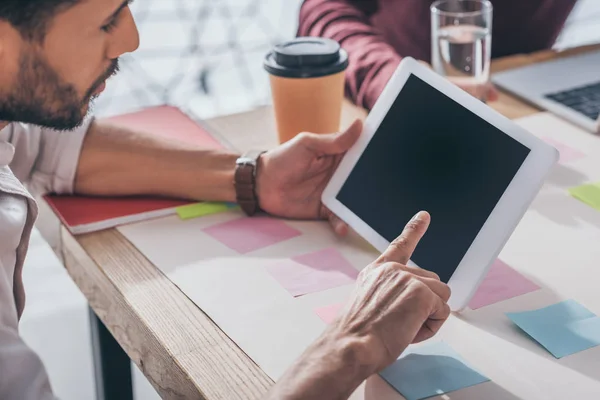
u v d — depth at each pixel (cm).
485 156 97
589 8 290
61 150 123
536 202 114
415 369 83
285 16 311
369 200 108
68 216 118
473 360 84
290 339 89
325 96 125
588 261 100
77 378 192
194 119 146
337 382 75
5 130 122
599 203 112
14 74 88
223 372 84
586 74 149
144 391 190
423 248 99
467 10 143
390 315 79
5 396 85
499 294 95
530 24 185
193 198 123
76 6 87
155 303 97
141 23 290
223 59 303
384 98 110
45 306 218
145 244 111
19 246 97
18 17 84
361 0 178
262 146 134
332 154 115
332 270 103
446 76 138
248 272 103
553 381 81
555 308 92
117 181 124
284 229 114
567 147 127
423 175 103
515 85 146
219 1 299
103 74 96
